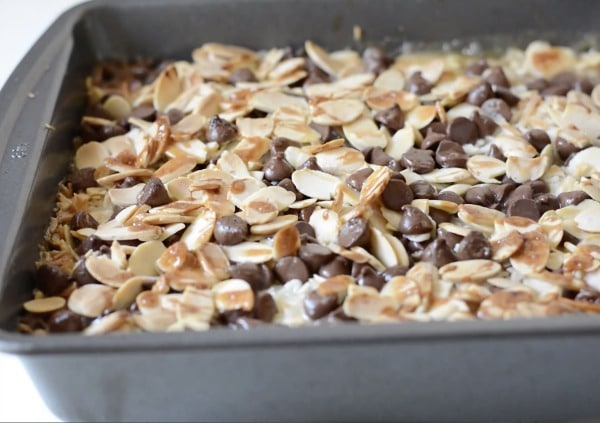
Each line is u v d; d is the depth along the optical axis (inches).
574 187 16.9
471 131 17.8
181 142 17.8
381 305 14.6
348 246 15.7
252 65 19.9
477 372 13.7
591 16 20.0
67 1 22.9
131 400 13.9
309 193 16.6
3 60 20.9
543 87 19.2
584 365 13.7
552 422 14.4
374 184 16.3
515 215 16.3
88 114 18.8
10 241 14.9
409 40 20.2
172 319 14.7
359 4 19.8
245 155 17.3
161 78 19.0
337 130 18.1
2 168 16.1
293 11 19.8
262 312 14.9
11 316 14.7
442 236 15.8
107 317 14.7
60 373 13.6
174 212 16.2
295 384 13.7
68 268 15.7
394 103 18.3
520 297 14.8
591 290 15.1
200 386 13.7
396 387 13.8
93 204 17.0
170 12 19.7
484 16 20.0
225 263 15.5
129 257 15.7
